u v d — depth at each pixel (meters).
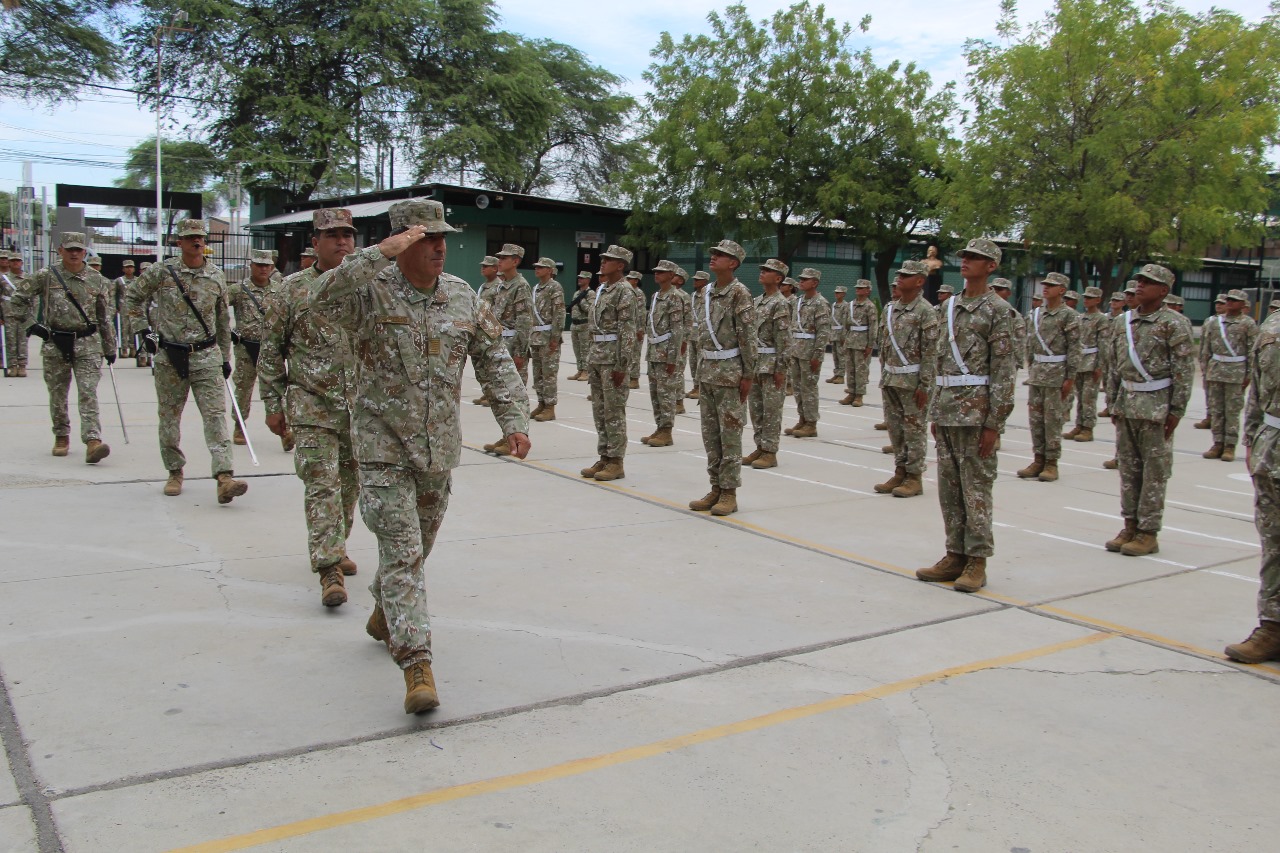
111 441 9.91
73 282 8.66
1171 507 8.99
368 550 6.35
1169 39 22.44
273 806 3.28
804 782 3.60
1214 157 22.47
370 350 4.01
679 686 4.41
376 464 4.02
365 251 3.82
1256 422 5.09
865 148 28.73
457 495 8.20
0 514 6.88
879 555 6.83
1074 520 8.27
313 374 5.32
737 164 28.66
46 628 4.80
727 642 5.00
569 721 4.01
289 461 9.27
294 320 5.30
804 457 11.04
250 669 4.41
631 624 5.20
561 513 7.70
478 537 6.86
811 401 12.64
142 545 6.28
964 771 3.74
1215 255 44.12
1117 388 7.18
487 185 43.69
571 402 15.21
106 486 7.88
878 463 10.75
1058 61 23.25
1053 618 5.59
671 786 3.53
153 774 3.46
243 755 3.62
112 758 3.56
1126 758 3.90
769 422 10.19
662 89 31.06
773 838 3.23
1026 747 3.96
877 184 28.58
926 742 3.96
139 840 3.05
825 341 12.52
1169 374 6.95
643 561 6.42
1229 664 4.96
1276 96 23.56
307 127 35.56
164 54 35.12
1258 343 5.03
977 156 24.69
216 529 6.73
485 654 4.70
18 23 31.95
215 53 35.66
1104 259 25.27
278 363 5.45
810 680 4.55
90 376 8.74
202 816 3.20
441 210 4.02
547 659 4.67
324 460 5.35
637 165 32.09
